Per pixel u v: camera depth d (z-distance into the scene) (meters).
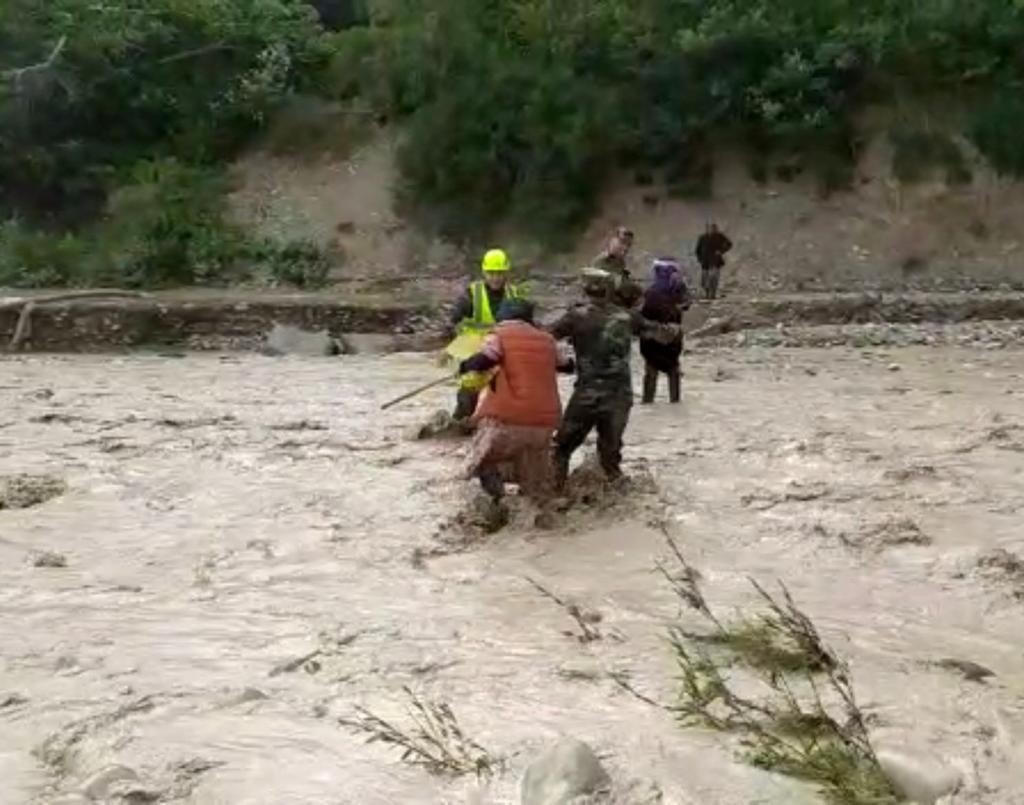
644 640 6.79
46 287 32.88
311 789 4.99
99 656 6.82
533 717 5.68
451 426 13.21
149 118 38.50
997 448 12.46
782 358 22.19
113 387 19.03
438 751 5.28
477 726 5.59
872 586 7.79
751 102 35.25
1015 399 16.53
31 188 37.19
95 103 37.62
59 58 36.81
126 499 10.80
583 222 35.50
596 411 9.81
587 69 36.44
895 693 5.86
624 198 35.75
